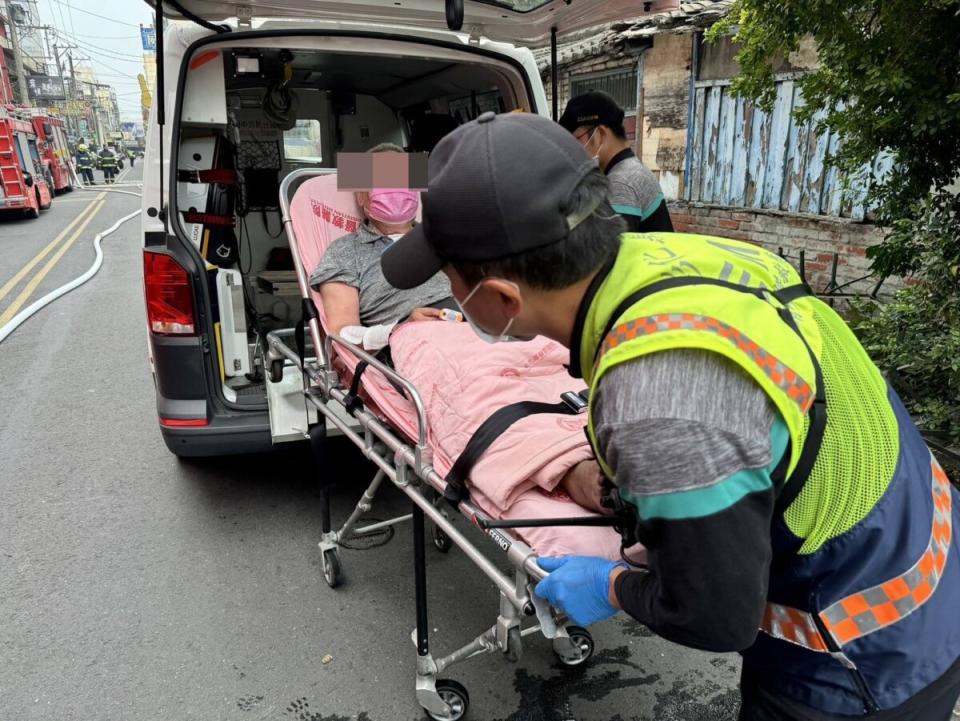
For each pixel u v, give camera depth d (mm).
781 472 898
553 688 2232
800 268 5391
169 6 2520
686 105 6930
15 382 5141
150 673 2314
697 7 6223
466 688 2227
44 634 2502
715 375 854
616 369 895
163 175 2822
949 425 3092
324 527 2682
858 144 3135
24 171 16406
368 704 2178
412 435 1893
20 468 3766
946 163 3031
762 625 1070
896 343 3223
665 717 2111
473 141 944
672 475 834
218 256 3398
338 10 2789
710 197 6797
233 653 2402
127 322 6742
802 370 896
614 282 974
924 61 2799
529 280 959
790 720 1074
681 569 864
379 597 2693
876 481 974
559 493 1526
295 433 2855
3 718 2135
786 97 5738
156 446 4004
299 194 2922
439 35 3156
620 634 2479
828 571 979
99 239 12109
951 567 1048
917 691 1013
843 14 2920
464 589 2734
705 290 925
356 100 5031
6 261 10461
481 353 1928
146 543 3062
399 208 2727
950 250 3016
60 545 3049
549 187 911
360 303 2738
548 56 8547
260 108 4652
